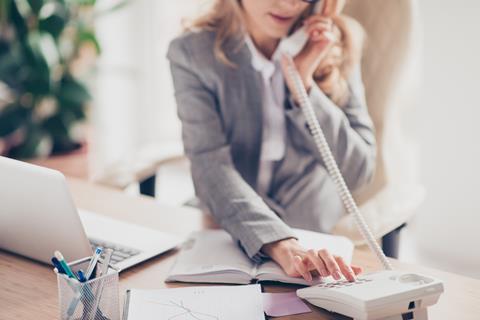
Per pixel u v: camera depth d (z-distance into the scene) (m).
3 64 3.15
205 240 1.33
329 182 1.70
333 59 1.62
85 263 1.05
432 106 2.48
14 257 1.27
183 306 1.05
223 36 1.58
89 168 3.42
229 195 1.39
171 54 1.59
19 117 3.29
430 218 2.60
